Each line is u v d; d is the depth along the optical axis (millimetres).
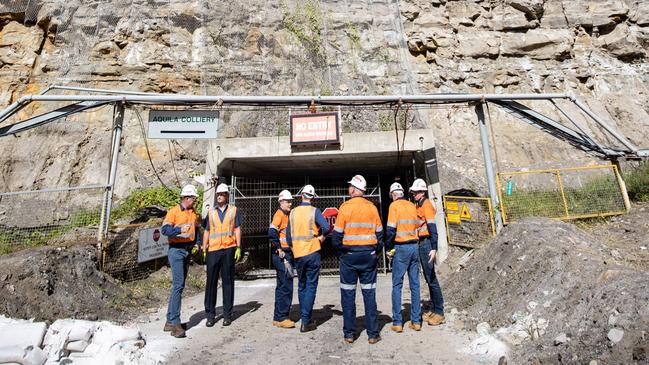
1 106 14648
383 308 6906
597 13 20016
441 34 19578
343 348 4789
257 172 14391
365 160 12672
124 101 9211
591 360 3467
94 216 10859
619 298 3811
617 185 9578
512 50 19516
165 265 9500
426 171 11148
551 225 7020
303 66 17625
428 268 5730
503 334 4664
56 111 9094
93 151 13961
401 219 5469
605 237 8023
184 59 16625
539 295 5012
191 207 5797
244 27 17703
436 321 5629
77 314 5918
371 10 19656
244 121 13797
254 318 6367
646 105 17828
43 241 8844
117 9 16688
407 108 11430
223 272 5922
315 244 5594
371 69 18141
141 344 4449
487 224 9719
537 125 10414
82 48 16047
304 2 18984
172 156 14547
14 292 5629
